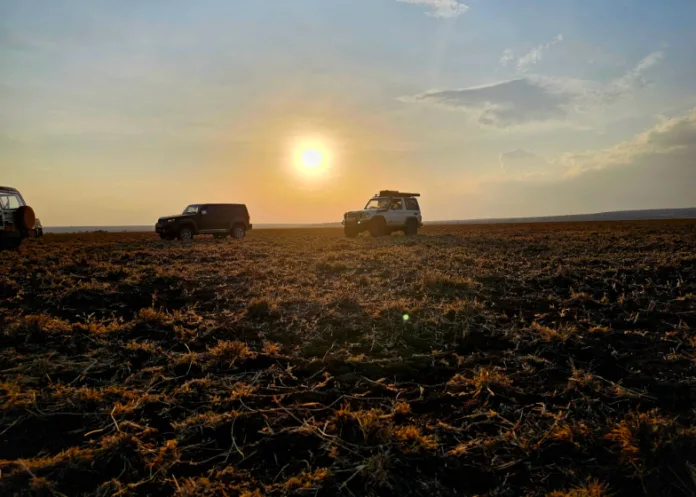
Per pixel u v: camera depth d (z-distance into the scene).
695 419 4.09
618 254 15.25
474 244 20.83
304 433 3.97
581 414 4.31
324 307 8.12
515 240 23.50
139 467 3.53
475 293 9.25
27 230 18.89
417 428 4.06
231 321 7.43
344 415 4.16
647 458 3.47
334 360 5.75
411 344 6.38
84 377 5.17
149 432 3.96
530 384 5.03
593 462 3.57
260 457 3.66
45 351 5.96
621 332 6.68
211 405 4.51
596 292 9.33
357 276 11.58
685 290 9.27
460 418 4.29
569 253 16.33
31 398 4.52
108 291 9.38
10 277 10.98
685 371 5.25
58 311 7.91
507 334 6.62
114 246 21.97
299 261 14.81
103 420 4.21
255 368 5.56
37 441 3.88
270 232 48.69
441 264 13.21
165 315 7.62
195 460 3.64
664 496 3.14
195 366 5.56
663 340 6.32
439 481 3.37
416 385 5.07
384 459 3.49
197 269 12.73
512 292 9.52
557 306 8.30
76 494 3.20
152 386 4.98
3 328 6.60
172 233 27.45
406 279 10.98
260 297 8.65
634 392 4.75
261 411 4.36
